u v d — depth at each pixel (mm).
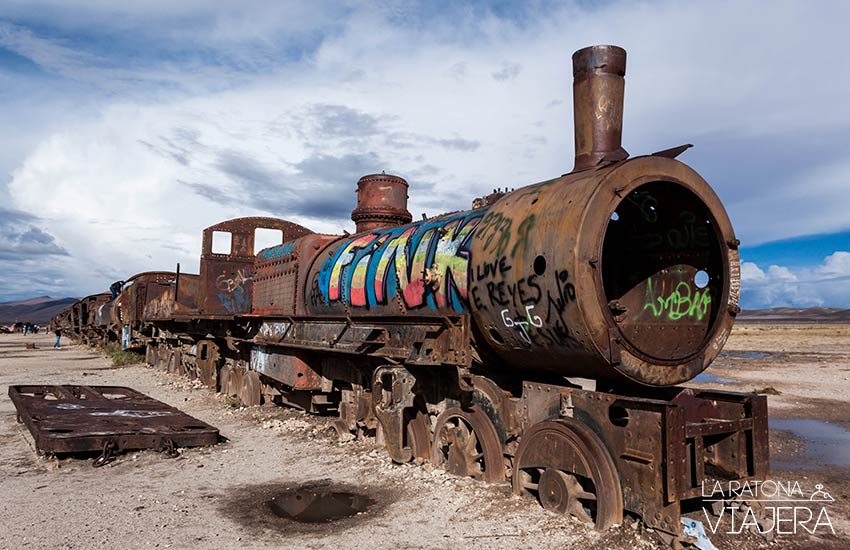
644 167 4809
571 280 4473
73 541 4477
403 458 6453
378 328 6879
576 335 4570
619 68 5668
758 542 4551
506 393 5641
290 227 13758
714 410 5121
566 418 4883
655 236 5906
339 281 8266
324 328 8250
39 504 5383
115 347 26609
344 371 8406
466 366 5551
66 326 46625
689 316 5566
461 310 5891
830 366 22328
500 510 4984
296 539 4523
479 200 6746
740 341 48750
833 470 7062
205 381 13883
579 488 4750
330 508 5289
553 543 4297
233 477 6316
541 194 5246
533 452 5090
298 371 9000
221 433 8688
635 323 5828
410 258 6773
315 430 8648
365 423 7543
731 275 5145
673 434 4148
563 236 4590
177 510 5219
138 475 6395
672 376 4773
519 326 5137
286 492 5777
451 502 5258
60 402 9625
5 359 24406
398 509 5184
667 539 4141
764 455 4918
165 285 20828
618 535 4336
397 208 10047
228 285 12961
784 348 37250
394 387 6430
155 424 8086
